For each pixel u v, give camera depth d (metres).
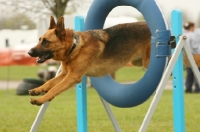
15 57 29.59
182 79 5.70
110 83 6.56
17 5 19.27
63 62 6.10
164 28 5.60
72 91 16.12
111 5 6.55
